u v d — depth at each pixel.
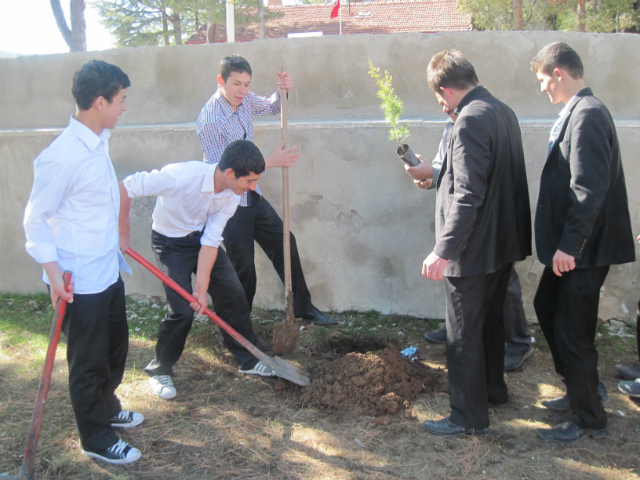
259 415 2.90
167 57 4.28
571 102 2.52
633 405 2.93
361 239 4.12
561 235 2.57
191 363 3.50
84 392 2.40
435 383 3.17
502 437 2.66
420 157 3.36
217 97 3.49
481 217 2.46
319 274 4.25
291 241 3.88
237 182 2.68
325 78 4.05
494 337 2.83
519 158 2.62
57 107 4.55
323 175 4.07
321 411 2.93
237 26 18.00
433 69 2.63
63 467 2.48
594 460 2.48
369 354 3.23
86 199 2.26
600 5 11.67
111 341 2.59
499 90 3.85
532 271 3.91
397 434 2.71
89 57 4.43
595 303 2.54
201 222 3.04
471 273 2.48
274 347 3.38
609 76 3.73
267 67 4.12
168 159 4.29
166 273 3.04
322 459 2.54
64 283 2.19
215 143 3.48
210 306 4.42
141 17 23.84
